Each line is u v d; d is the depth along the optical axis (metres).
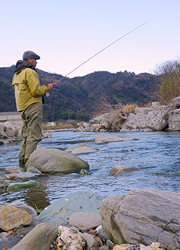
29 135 6.24
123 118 18.59
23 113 6.19
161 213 1.86
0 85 88.81
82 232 2.26
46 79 114.31
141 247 1.66
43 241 1.87
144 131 15.49
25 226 2.45
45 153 5.47
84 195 3.00
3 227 2.38
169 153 6.51
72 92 106.69
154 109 17.67
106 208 2.16
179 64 25.23
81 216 2.42
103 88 111.00
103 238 2.15
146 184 3.85
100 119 21.03
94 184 4.07
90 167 5.49
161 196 1.99
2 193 3.77
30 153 6.25
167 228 1.79
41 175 4.92
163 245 1.74
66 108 89.56
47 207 2.95
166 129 14.82
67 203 2.89
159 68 27.92
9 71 111.00
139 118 17.19
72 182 4.30
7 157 7.56
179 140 8.99
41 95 6.27
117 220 2.01
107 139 10.35
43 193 3.70
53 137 15.59
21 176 4.77
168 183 3.85
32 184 4.19
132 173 4.64
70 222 2.40
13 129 15.17
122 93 84.62
